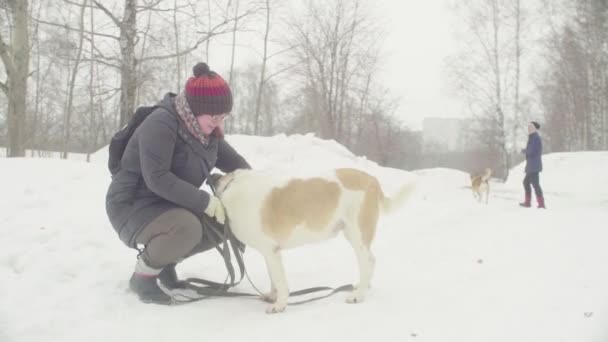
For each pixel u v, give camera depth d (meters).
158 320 3.05
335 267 4.45
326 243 5.30
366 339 2.70
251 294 3.67
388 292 3.65
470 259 4.53
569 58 25.75
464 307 3.15
